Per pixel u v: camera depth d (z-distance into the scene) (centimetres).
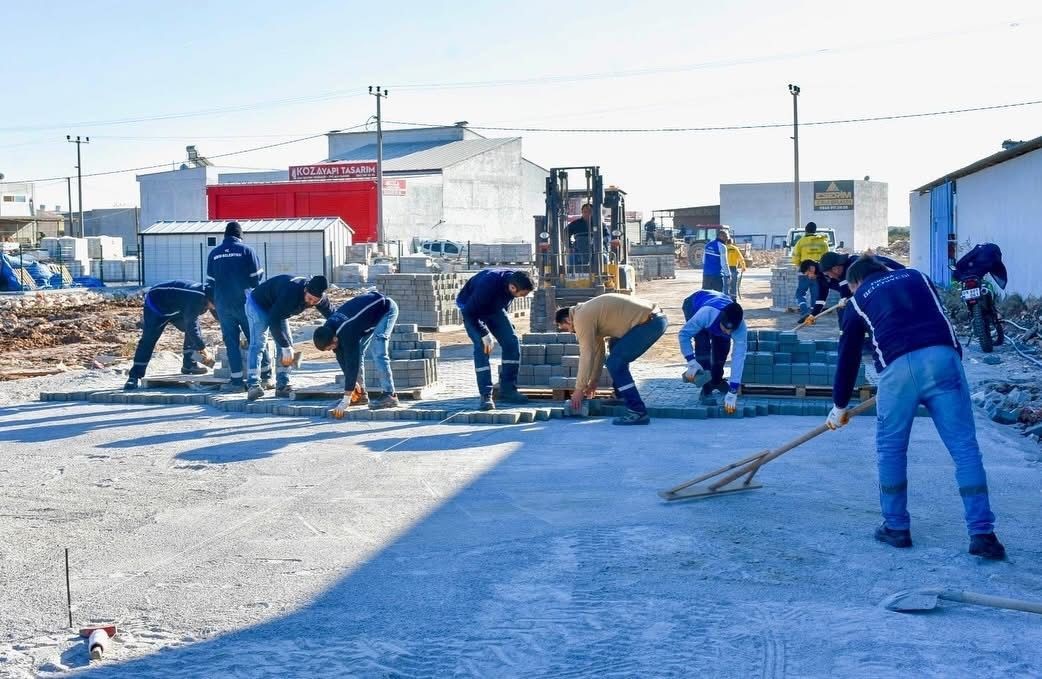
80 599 587
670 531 689
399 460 934
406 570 624
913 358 627
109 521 752
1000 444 960
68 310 3036
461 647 504
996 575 592
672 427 1071
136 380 1395
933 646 489
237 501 801
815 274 1255
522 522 723
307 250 3806
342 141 7688
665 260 4634
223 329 1344
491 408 1155
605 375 1253
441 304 2217
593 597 567
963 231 2758
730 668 470
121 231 8238
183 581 614
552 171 2027
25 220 6706
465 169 6475
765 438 1002
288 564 642
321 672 479
